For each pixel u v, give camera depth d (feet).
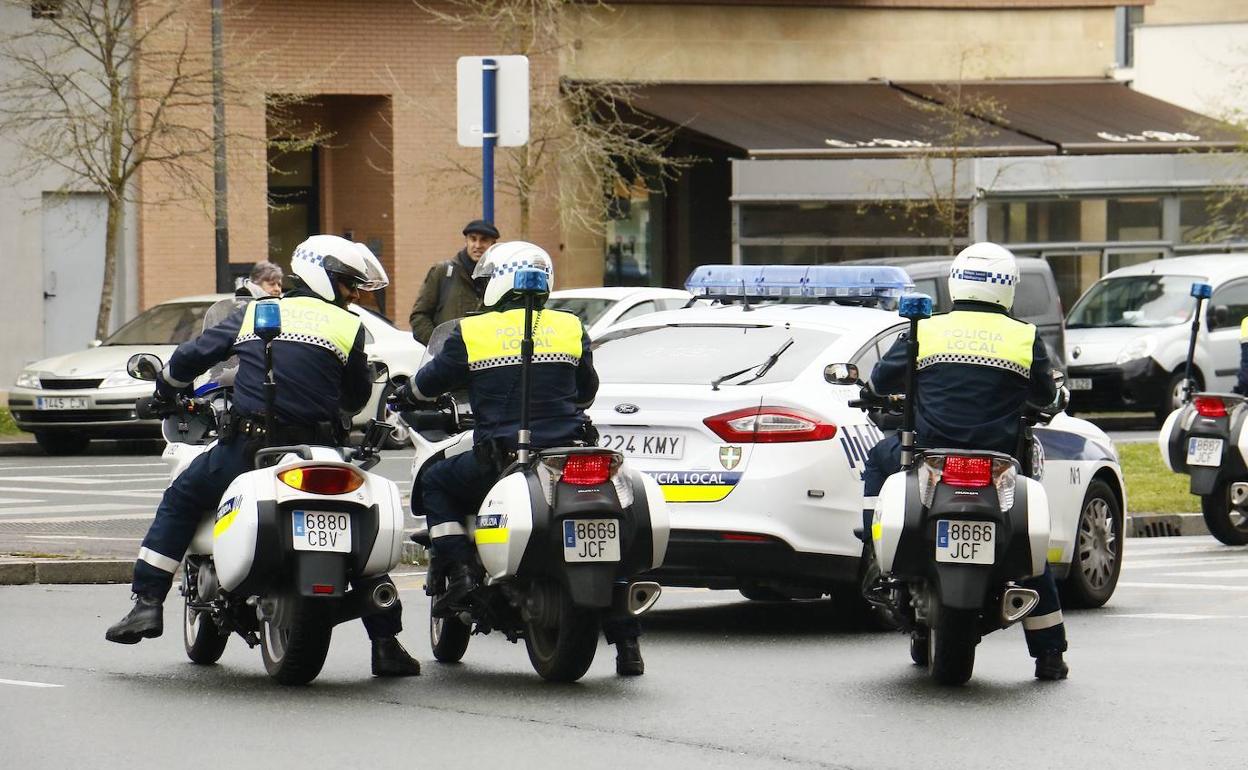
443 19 316.40
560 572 82.84
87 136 260.83
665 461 103.60
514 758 70.44
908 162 327.67
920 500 83.87
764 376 105.19
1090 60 380.37
